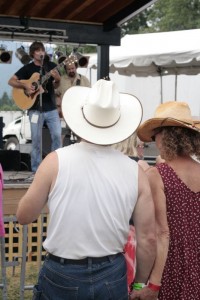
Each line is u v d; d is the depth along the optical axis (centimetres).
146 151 1525
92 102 308
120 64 1579
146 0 991
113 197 302
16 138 1977
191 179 337
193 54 1403
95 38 1118
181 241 330
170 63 1462
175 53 1438
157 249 325
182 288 328
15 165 1184
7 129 2006
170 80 1933
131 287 354
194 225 333
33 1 1002
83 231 298
